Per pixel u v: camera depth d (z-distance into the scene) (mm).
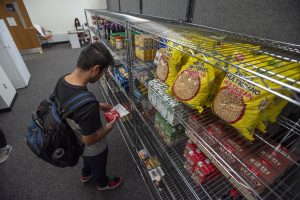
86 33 6605
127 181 1655
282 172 637
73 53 5754
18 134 2217
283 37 716
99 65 940
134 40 1533
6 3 5008
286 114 746
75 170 1757
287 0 669
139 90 1626
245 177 631
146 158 1588
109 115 1284
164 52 1018
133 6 2184
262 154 694
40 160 1856
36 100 2996
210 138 788
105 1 3529
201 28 1065
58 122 925
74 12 6762
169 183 1427
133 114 1645
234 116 617
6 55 3055
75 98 869
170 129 1114
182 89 820
